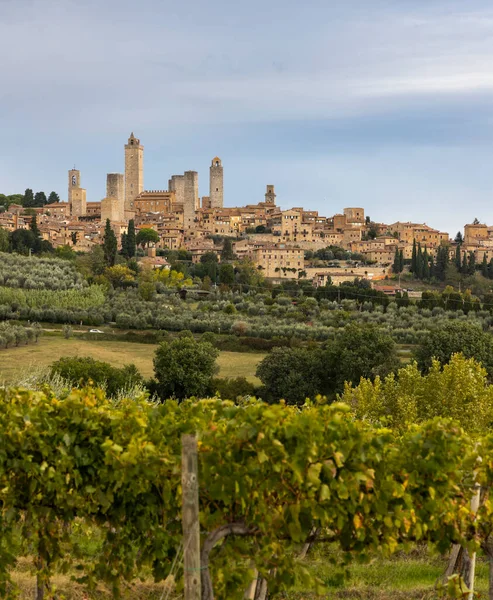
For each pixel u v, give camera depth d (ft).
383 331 529.04
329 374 385.50
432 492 71.10
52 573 79.66
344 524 73.00
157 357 390.83
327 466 66.80
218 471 65.82
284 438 67.21
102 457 75.77
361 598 93.97
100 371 352.90
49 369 362.94
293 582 69.56
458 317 633.20
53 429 75.05
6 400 82.89
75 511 78.79
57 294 625.41
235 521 71.31
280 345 510.99
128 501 75.61
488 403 204.03
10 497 75.31
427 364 374.22
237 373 447.42
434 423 72.74
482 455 76.02
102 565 77.30
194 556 60.44
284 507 69.92
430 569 107.45
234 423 67.56
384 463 71.41
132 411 76.02
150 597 91.45
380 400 223.92
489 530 78.13
